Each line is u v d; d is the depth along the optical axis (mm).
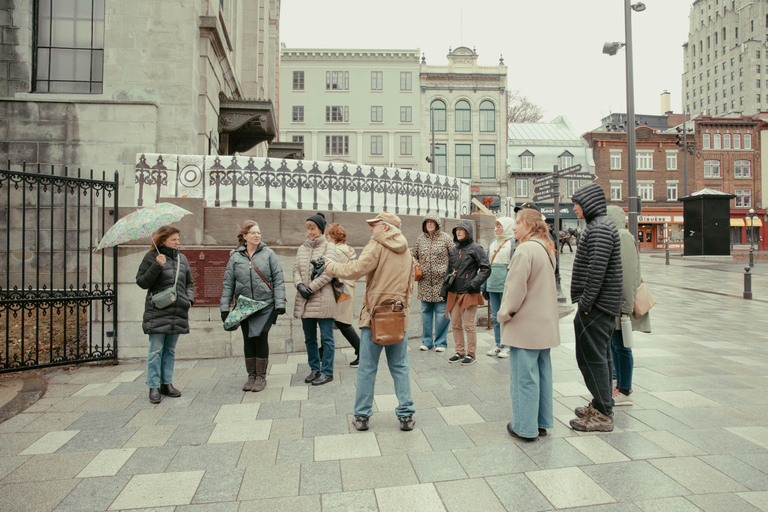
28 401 4219
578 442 3361
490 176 42281
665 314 9656
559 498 2627
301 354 6262
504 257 5980
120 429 3682
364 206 7145
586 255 3568
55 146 8750
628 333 4020
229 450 3293
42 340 6051
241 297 4551
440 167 41750
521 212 3619
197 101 9695
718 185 46531
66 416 3967
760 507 2516
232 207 6418
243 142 13695
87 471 2994
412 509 2535
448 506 2559
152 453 3250
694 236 26938
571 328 7633
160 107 9219
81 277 8367
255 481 2854
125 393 4590
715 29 90625
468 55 42000
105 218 6098
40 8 9297
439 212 8203
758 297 12461
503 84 41844
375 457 3160
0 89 9078
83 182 5367
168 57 9312
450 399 4320
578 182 43188
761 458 3092
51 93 9164
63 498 2672
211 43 10258
